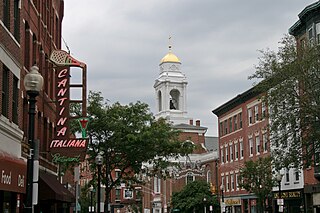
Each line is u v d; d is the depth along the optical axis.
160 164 37.88
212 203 69.06
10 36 20.62
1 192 20.19
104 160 36.16
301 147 31.53
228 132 66.56
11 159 17.92
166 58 113.50
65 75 27.70
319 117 30.09
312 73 30.06
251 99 58.66
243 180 51.62
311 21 40.72
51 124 31.61
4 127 19.33
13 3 21.56
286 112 31.25
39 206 27.69
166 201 95.25
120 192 108.31
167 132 37.19
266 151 53.31
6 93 20.44
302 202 46.69
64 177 41.97
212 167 79.62
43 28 29.58
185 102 110.69
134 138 34.50
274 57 31.69
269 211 49.72
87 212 57.16
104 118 35.28
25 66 24.97
